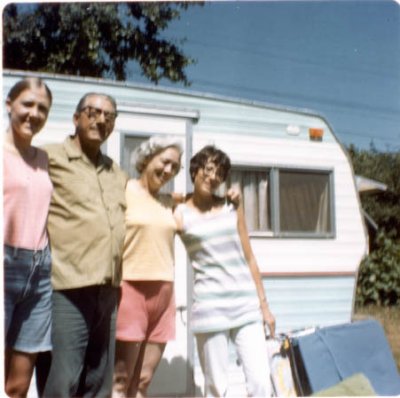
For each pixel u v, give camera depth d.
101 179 3.88
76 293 3.74
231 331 4.17
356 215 5.82
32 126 3.69
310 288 5.56
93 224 3.72
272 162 5.49
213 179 4.17
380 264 9.00
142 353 4.16
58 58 6.63
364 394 4.73
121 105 4.93
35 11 6.37
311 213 5.63
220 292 4.09
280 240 5.48
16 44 6.38
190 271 5.03
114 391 4.04
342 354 4.87
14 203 3.60
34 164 3.70
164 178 4.14
